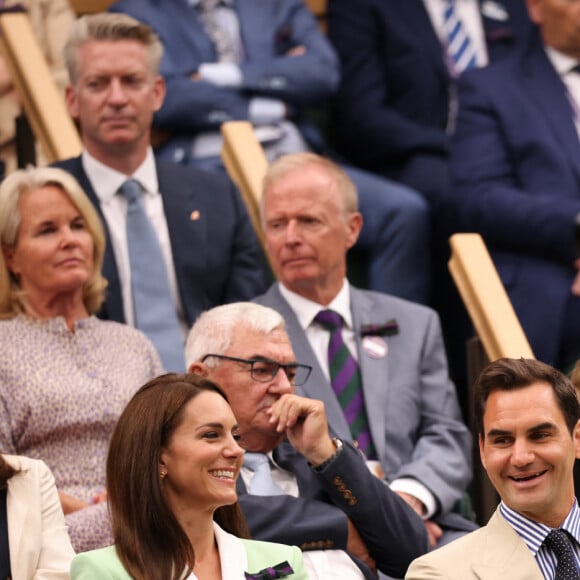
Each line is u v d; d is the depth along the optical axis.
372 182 20.67
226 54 20.83
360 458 14.12
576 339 20.20
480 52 22.31
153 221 17.77
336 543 13.88
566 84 21.66
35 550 13.00
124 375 15.42
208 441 11.90
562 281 20.27
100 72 17.56
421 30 22.14
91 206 15.98
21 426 14.85
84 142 17.78
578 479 14.48
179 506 11.89
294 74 20.78
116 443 11.88
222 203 18.09
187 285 17.59
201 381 12.13
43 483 13.32
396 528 14.16
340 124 22.02
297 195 16.53
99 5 21.91
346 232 16.78
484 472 16.61
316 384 16.03
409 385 16.36
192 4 20.88
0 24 19.67
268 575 12.06
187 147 20.30
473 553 12.42
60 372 15.13
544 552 12.41
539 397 12.41
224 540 12.10
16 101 19.75
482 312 17.33
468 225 20.75
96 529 13.95
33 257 15.55
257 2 21.27
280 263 16.55
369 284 20.36
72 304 15.77
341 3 22.23
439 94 22.02
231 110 20.45
